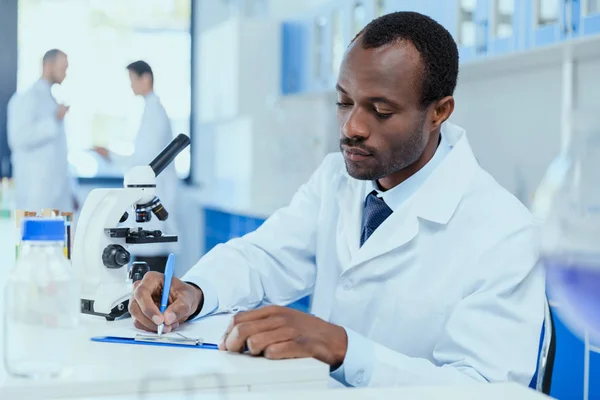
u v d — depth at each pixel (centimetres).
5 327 88
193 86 556
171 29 545
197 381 86
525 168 290
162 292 120
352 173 125
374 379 102
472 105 327
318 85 421
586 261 45
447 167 133
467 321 114
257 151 480
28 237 87
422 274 130
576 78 263
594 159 48
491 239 124
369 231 138
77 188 521
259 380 89
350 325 135
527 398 76
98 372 88
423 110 122
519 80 294
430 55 120
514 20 253
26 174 428
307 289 160
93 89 525
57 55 426
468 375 106
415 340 129
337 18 401
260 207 480
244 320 101
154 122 442
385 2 347
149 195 141
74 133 522
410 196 134
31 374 85
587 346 194
